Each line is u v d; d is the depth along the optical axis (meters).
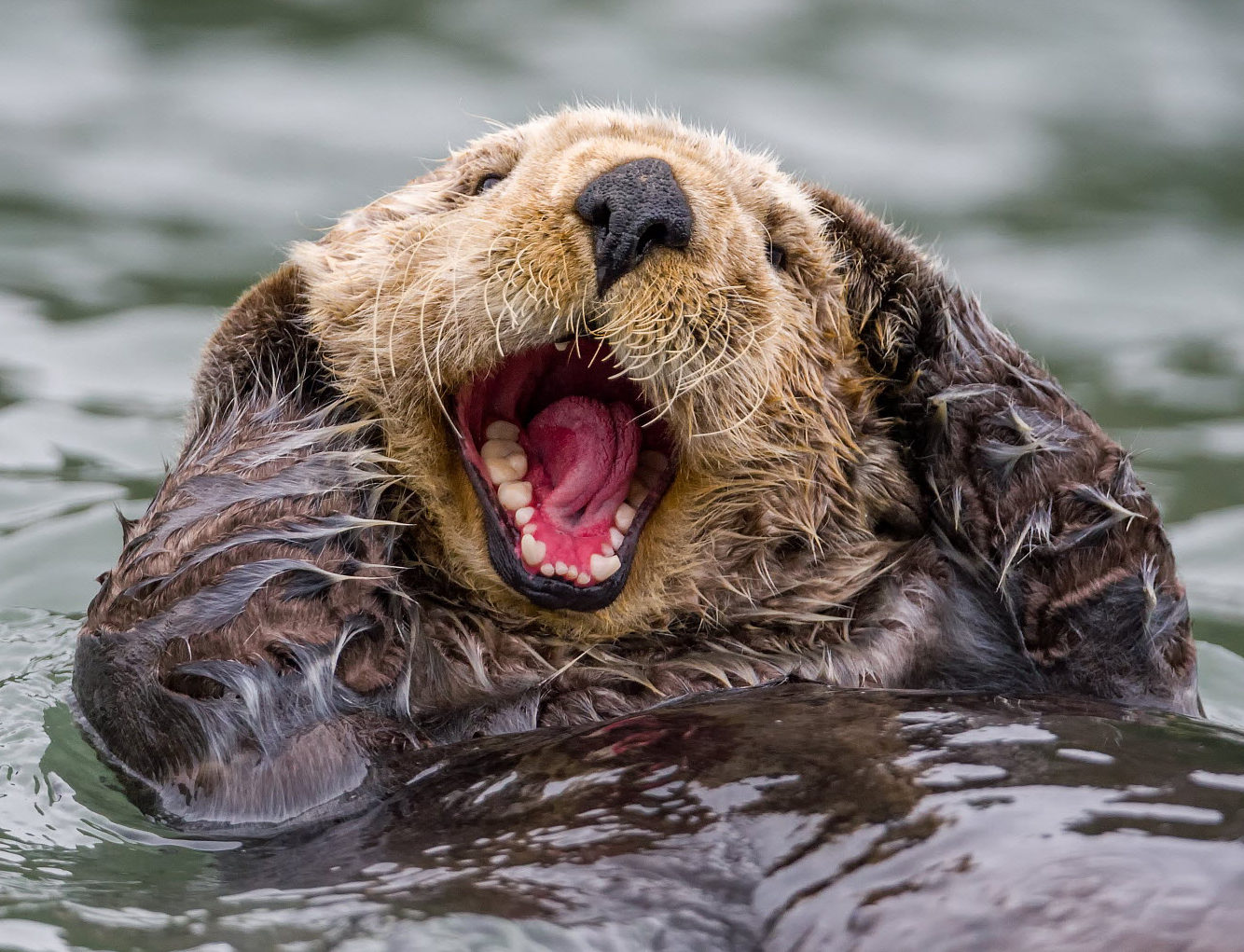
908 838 10.66
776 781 11.60
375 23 44.75
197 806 12.78
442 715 13.94
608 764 12.20
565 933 10.12
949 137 40.34
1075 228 36.03
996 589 15.41
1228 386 28.08
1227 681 18.09
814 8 47.75
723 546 14.85
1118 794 10.87
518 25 45.03
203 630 13.00
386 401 14.23
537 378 14.70
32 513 20.89
